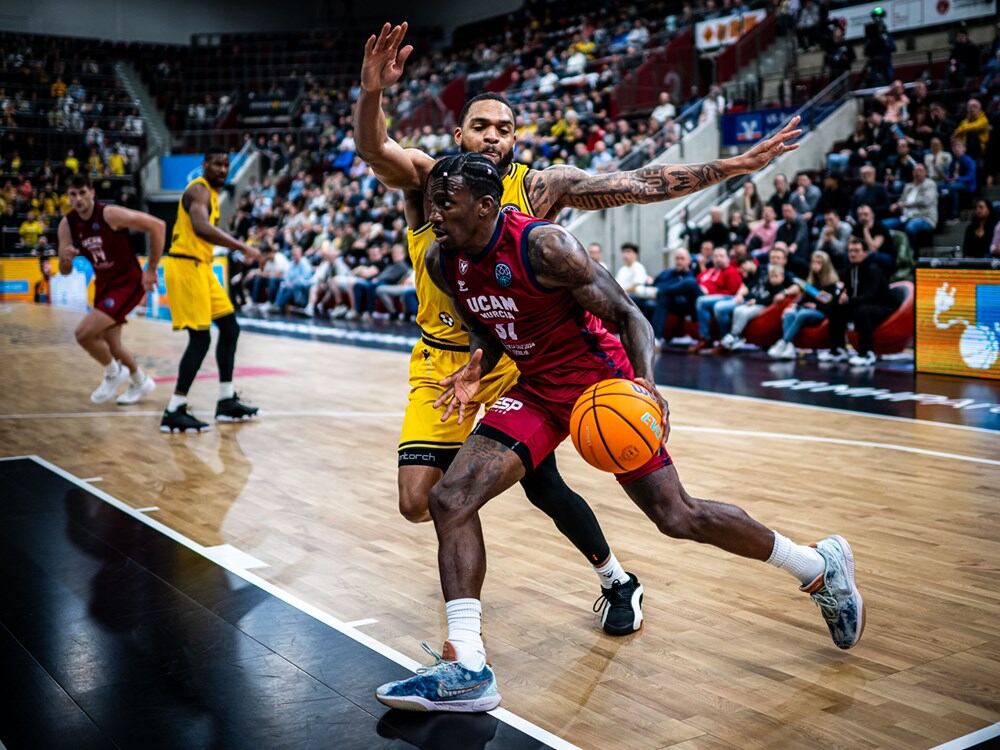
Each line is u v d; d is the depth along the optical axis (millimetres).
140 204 22609
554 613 3359
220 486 5211
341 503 4855
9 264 19531
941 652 2957
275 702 2676
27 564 3914
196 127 24531
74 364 10477
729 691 2721
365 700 2689
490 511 4664
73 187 6977
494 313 2832
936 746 2379
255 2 27859
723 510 2816
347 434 6602
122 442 6391
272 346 11844
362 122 2861
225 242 6480
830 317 9398
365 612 3371
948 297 8398
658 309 10773
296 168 21656
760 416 6887
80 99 24094
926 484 4973
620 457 2639
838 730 2475
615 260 13555
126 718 2582
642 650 3025
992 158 11211
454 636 2635
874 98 12453
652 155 13766
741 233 11469
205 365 10227
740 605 3402
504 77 19812
